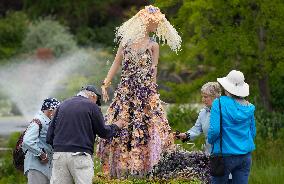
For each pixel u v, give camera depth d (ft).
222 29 68.90
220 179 36.58
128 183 35.81
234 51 68.13
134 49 37.11
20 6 171.32
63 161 35.12
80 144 35.01
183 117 71.77
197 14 67.67
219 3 68.08
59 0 162.61
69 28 155.74
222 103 36.09
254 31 69.41
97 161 41.78
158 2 69.87
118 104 37.29
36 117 39.01
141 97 37.01
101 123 35.47
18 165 40.75
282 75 71.31
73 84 118.93
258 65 70.79
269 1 67.15
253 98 72.64
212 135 35.99
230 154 36.01
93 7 163.73
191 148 52.95
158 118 37.17
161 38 38.75
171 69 105.81
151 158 36.83
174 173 37.52
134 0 165.48
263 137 67.10
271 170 53.83
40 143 38.88
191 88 71.67
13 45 149.07
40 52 142.20
